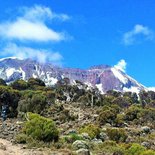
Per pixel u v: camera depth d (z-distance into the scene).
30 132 32.91
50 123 33.44
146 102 127.31
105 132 49.03
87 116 73.94
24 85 98.94
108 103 102.56
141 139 51.62
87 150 29.84
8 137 33.06
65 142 34.09
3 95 65.06
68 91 102.62
